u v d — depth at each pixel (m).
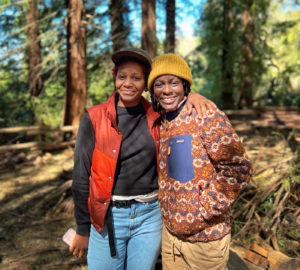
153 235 1.67
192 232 1.50
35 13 11.05
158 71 1.48
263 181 3.55
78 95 8.47
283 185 3.22
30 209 3.98
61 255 2.86
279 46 17.61
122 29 10.88
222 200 1.41
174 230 1.54
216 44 13.84
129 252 1.65
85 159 1.58
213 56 14.45
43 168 6.04
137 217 1.62
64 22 8.85
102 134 1.55
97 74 11.49
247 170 1.40
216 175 1.46
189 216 1.48
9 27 11.56
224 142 1.41
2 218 3.72
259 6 13.19
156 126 1.65
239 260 2.43
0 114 11.20
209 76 15.01
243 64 13.29
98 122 1.57
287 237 2.96
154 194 1.66
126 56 1.54
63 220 3.66
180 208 1.50
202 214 1.45
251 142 7.47
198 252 1.54
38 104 10.70
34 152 7.08
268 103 17.41
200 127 1.46
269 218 3.11
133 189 1.59
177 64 1.48
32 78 11.08
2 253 2.89
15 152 7.10
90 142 1.57
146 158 1.60
